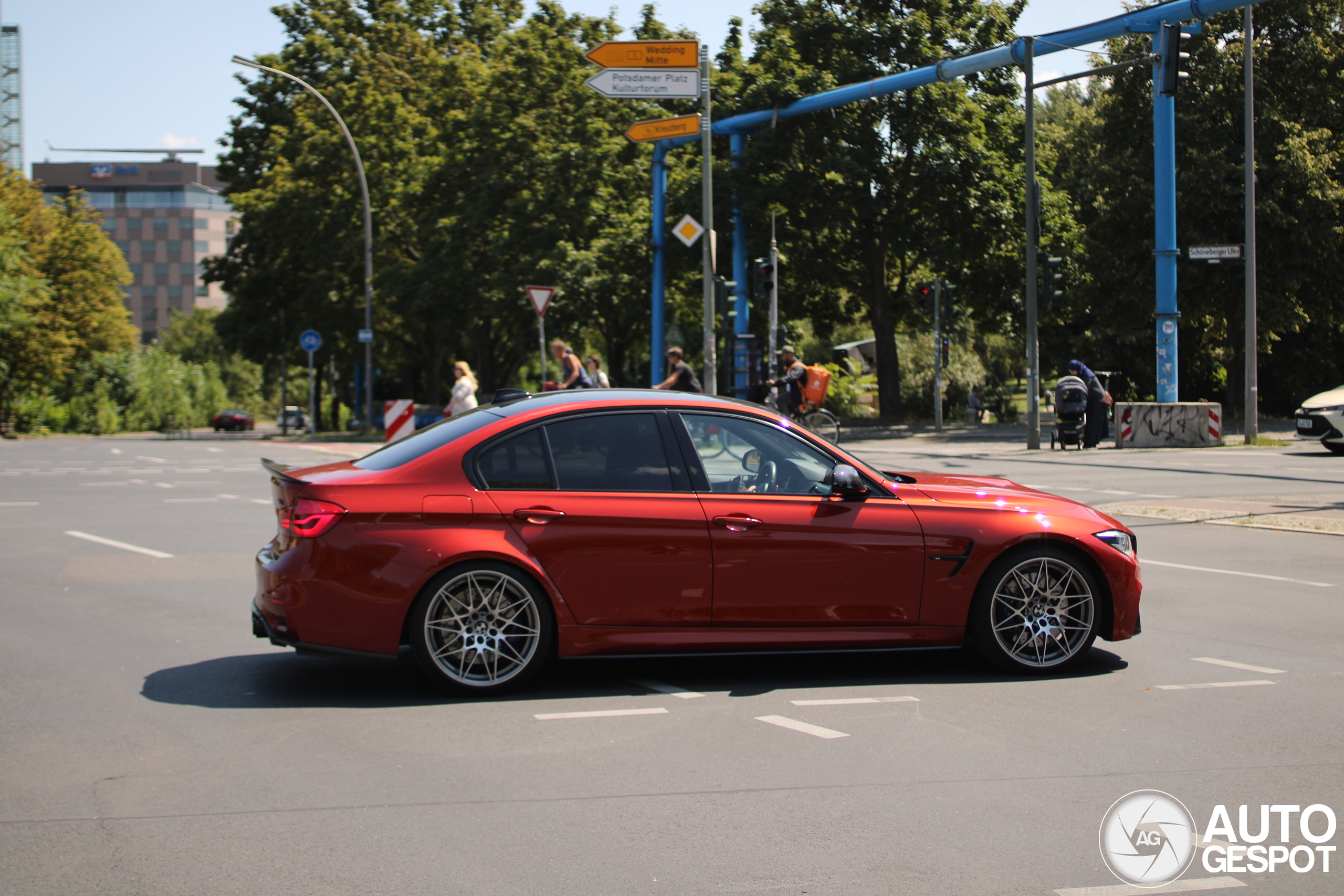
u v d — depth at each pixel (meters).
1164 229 24.08
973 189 33.62
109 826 4.00
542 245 37.72
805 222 34.94
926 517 6.11
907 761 4.73
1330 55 34.00
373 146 42.59
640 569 5.82
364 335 36.22
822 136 34.19
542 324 22.30
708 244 20.73
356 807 4.19
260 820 4.05
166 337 120.31
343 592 5.62
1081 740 5.02
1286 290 34.66
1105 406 23.52
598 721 5.34
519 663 5.78
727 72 35.97
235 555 10.54
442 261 40.47
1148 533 11.77
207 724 5.27
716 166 34.31
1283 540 11.31
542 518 5.76
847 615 6.02
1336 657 6.61
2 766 4.66
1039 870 3.63
